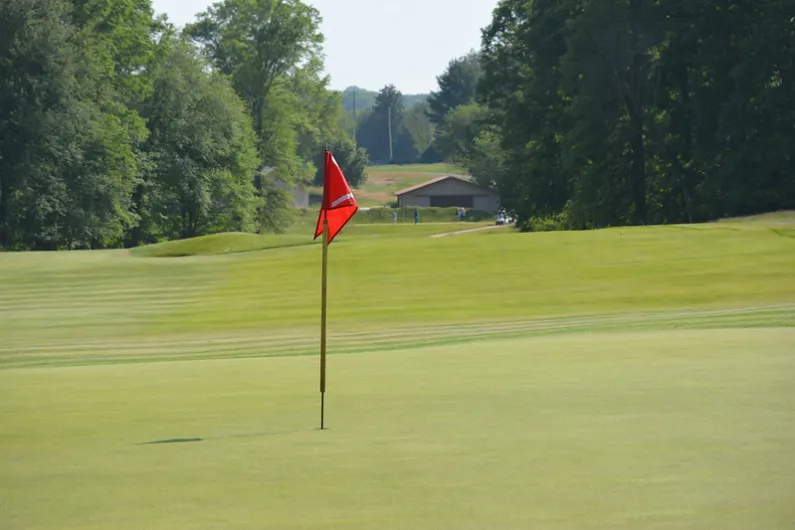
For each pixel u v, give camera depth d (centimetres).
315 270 7875
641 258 7738
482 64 16712
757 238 8288
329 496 1503
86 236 15112
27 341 5366
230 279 7756
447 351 3666
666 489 1470
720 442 1794
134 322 6078
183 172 17438
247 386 2870
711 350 3259
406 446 1870
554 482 1537
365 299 6738
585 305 6212
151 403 2570
